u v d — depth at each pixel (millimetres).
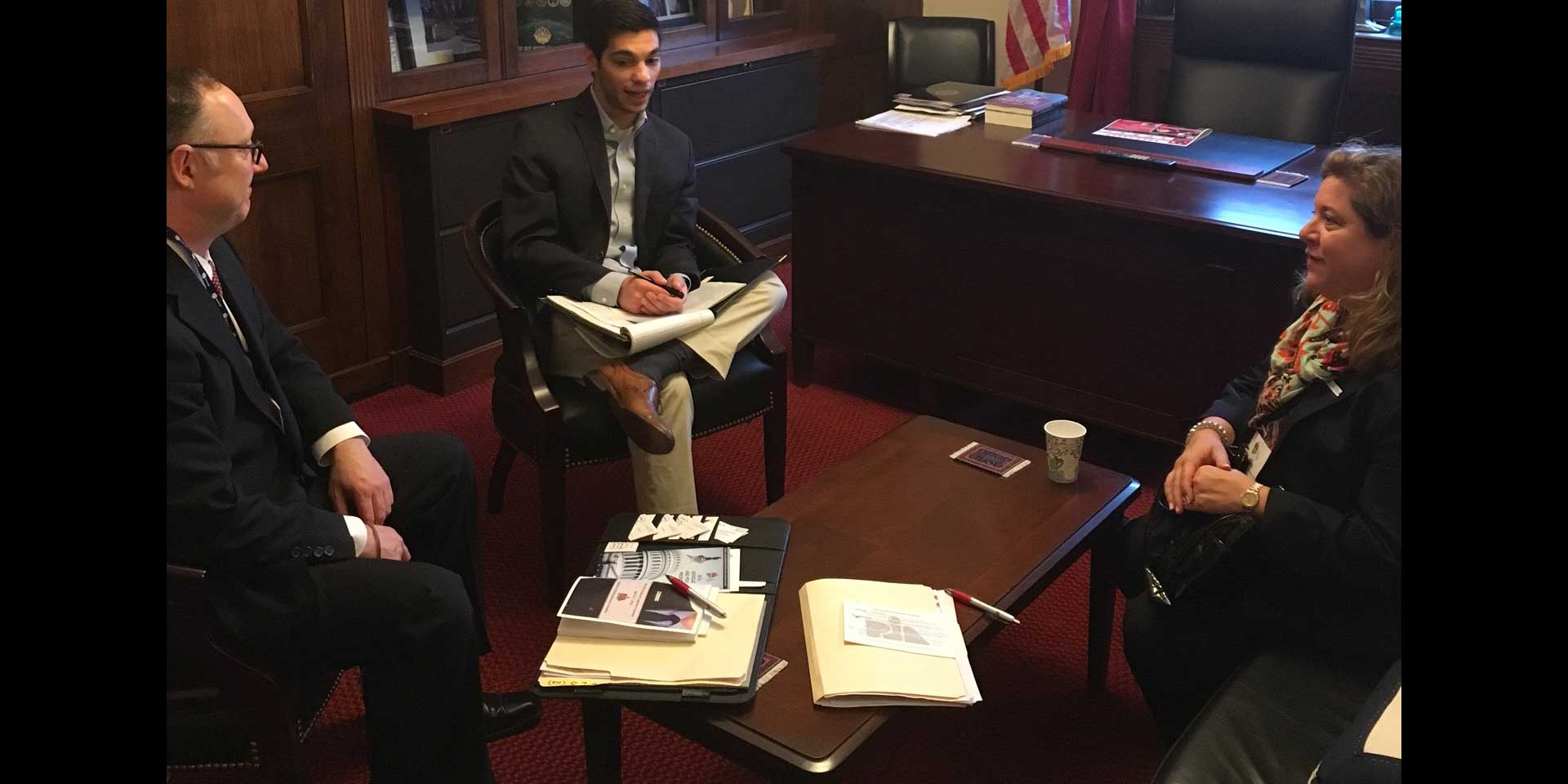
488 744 2277
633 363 2594
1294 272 2826
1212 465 2072
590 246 2842
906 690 1676
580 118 2820
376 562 1865
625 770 2223
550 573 2678
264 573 1800
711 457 3398
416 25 3609
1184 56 3869
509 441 2756
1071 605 2746
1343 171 1797
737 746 1634
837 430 3582
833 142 3643
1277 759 1649
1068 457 2260
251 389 1943
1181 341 3082
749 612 1830
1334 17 3561
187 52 3092
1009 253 3312
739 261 2982
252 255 3371
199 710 1728
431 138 3498
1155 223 2973
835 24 5137
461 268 3713
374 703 1884
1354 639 1823
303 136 3371
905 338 3611
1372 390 1798
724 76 4402
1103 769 2230
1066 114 3939
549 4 3988
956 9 5496
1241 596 1961
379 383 3783
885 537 2109
